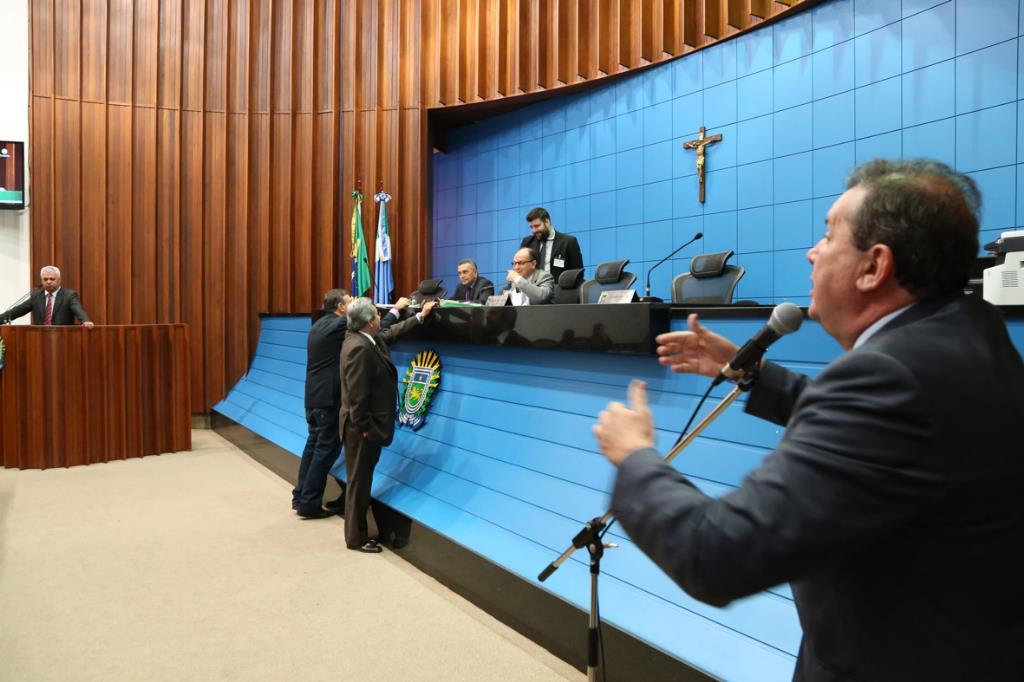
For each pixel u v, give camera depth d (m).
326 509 4.80
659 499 0.86
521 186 8.24
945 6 4.75
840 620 0.86
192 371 8.46
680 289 4.56
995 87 4.52
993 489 0.77
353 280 8.15
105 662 2.66
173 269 8.46
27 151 8.16
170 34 8.45
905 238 0.89
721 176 6.25
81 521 4.52
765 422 2.35
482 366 3.99
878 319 0.94
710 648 2.13
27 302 6.93
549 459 3.23
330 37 8.68
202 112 8.49
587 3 7.27
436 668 2.59
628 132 7.07
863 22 5.22
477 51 8.01
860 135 5.24
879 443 0.76
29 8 7.95
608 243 7.27
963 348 0.81
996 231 4.52
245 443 7.02
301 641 2.82
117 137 8.27
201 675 2.56
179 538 4.18
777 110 5.80
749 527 0.78
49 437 6.14
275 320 7.87
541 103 7.99
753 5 5.80
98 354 6.40
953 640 0.78
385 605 3.18
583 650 2.53
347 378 3.88
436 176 9.26
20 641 2.83
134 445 6.64
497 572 3.02
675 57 6.58
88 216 8.15
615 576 2.58
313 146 8.62
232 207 8.63
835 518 0.75
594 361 3.13
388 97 8.65
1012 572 0.78
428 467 4.05
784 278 5.76
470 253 8.86
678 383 2.69
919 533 0.79
